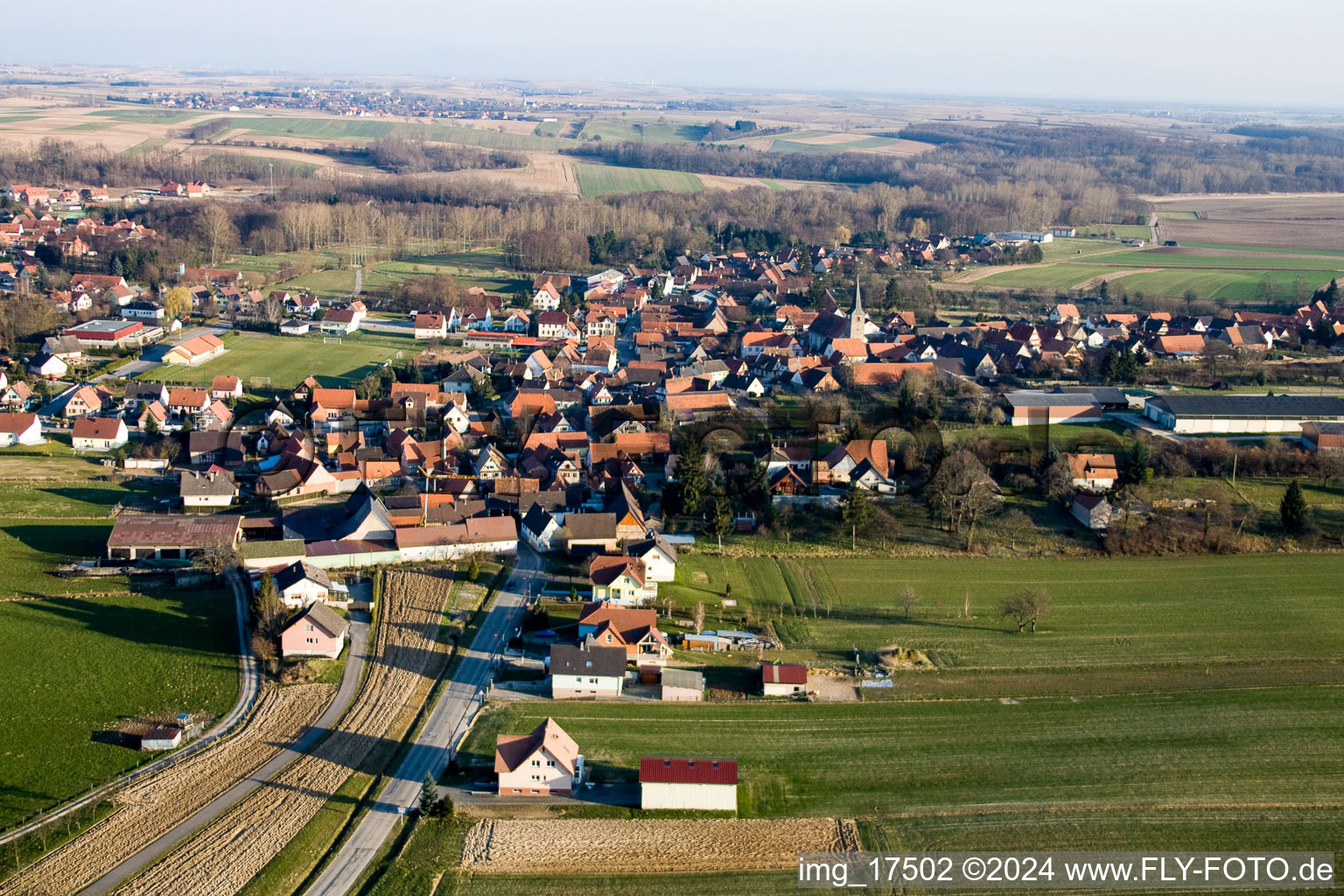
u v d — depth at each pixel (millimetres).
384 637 134125
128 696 120250
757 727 114875
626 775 105875
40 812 99875
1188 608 144000
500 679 124750
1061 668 128625
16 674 123625
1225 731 114688
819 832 97750
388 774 105938
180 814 99688
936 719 117000
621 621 130500
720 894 89562
